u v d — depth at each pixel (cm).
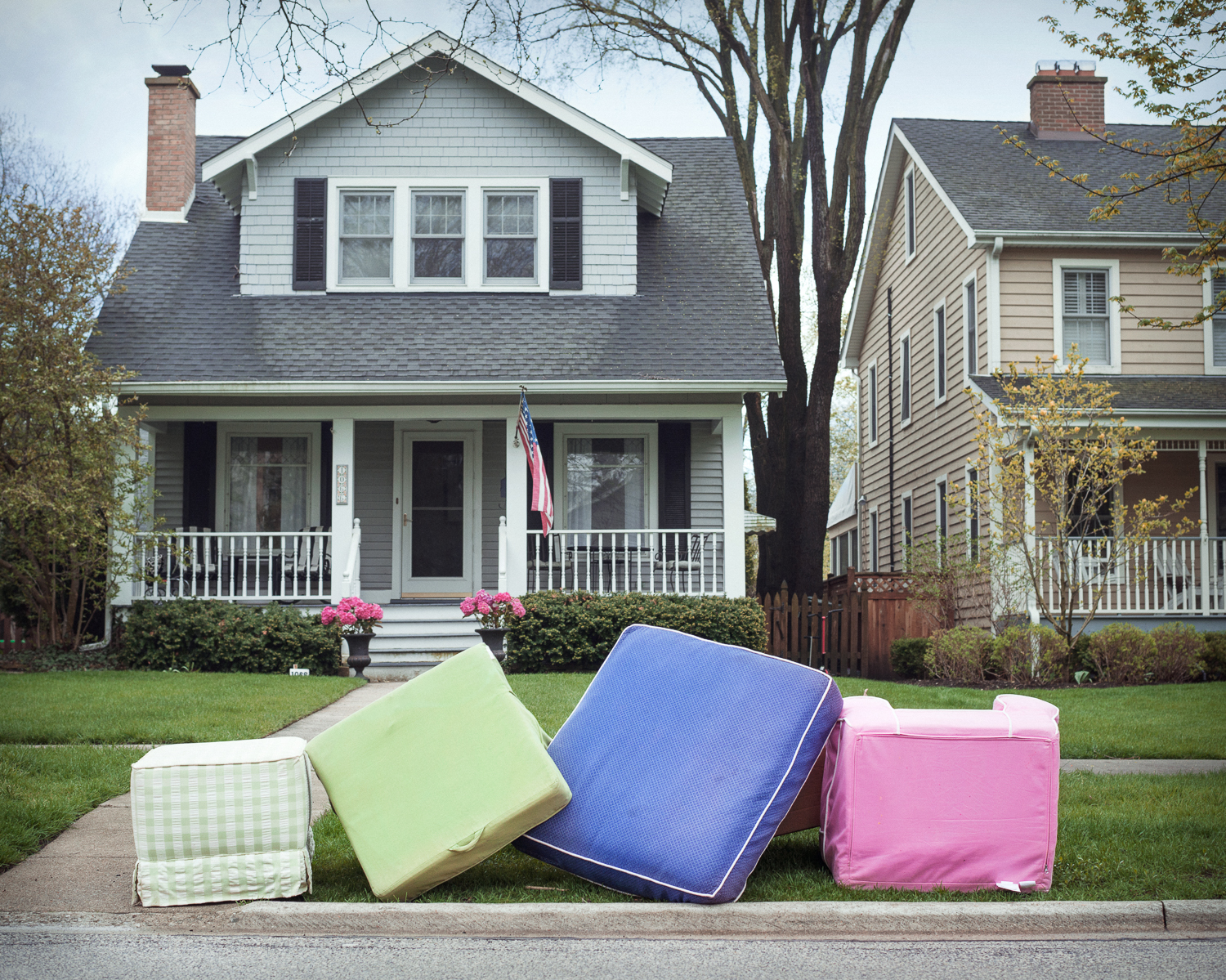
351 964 423
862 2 2020
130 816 630
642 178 1673
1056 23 977
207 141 1961
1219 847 561
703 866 481
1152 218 1733
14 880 523
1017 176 1881
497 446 1639
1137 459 1366
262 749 505
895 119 2175
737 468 1497
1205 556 1559
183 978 405
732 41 2062
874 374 2525
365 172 1642
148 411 1480
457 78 1647
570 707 977
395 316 1584
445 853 483
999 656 1376
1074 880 516
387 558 1619
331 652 1389
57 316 1362
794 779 502
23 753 750
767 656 534
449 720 523
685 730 522
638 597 1423
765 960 431
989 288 1709
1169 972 418
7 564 1388
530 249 1647
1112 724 972
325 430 1609
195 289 1631
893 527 2333
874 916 472
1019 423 1409
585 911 473
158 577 1412
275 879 491
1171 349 1733
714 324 1576
